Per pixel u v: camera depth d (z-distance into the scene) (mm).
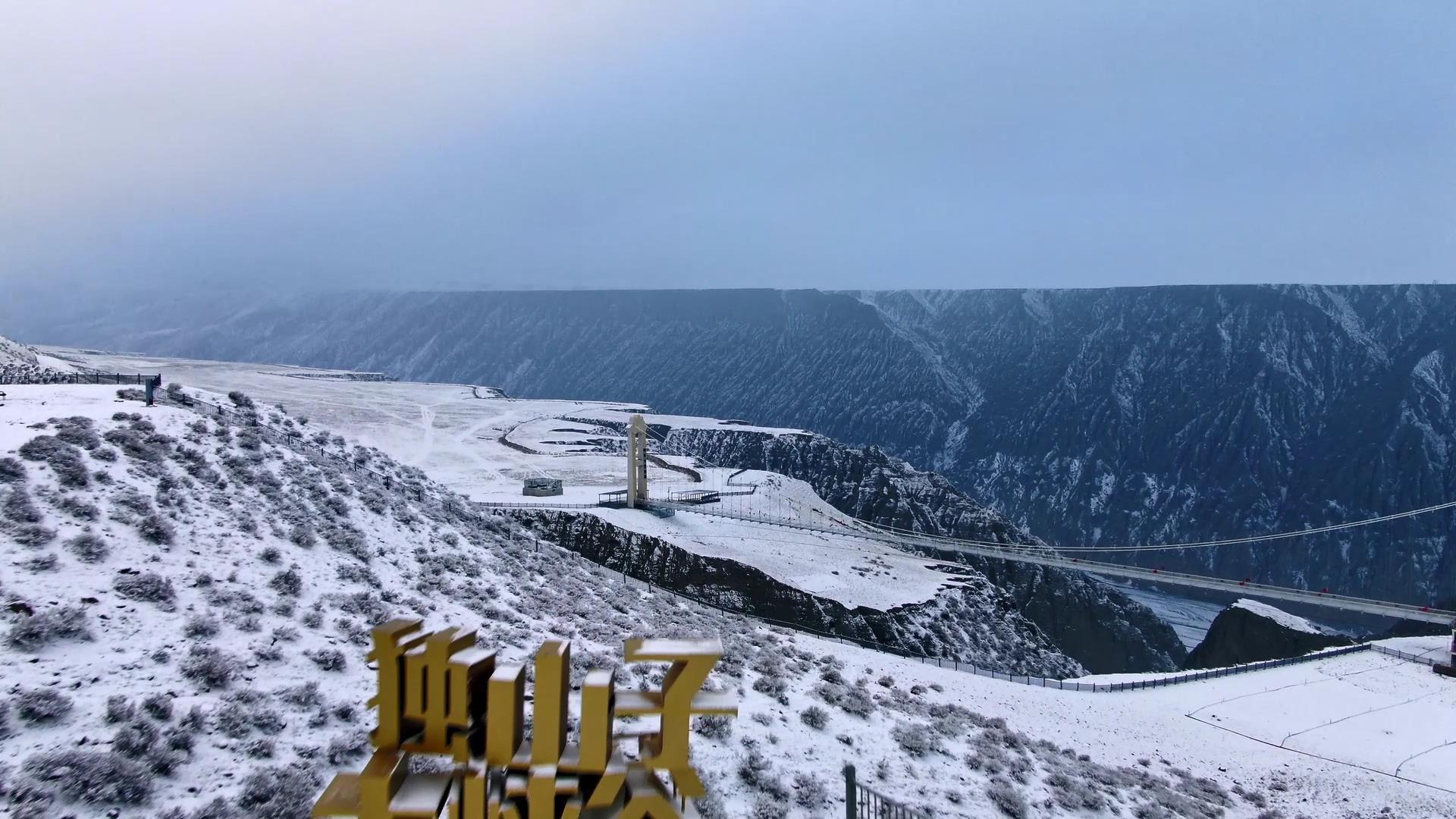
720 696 5152
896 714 22766
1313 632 82938
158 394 30609
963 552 107312
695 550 66312
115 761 10141
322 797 4754
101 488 19016
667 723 4988
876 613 61125
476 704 5043
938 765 18969
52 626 12852
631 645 5156
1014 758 21234
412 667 4863
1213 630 91438
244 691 13344
